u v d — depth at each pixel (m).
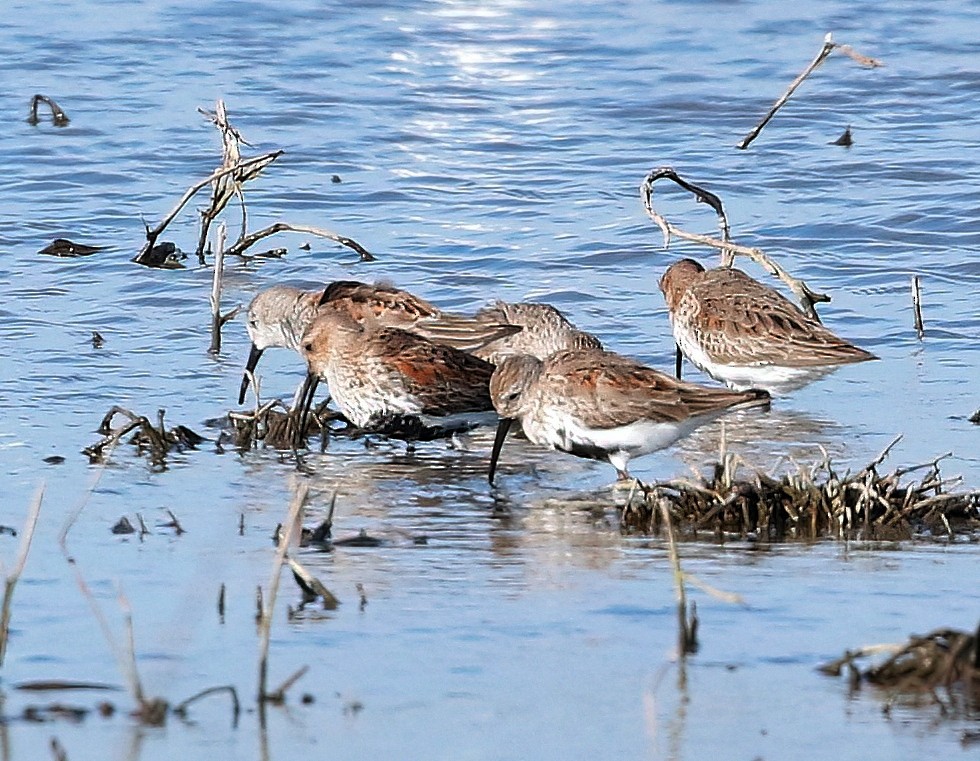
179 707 8.94
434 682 9.33
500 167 24.02
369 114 26.42
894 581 11.03
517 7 32.72
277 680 9.32
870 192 22.66
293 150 24.64
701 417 13.52
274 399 15.36
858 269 19.84
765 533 12.21
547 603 10.60
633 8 32.72
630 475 13.75
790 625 10.20
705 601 10.64
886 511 12.37
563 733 8.70
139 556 11.38
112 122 25.56
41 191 22.66
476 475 13.97
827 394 16.14
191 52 29.47
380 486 13.52
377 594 10.74
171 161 24.00
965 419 15.12
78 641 9.79
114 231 21.23
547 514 12.74
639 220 21.67
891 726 8.79
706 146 25.00
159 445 14.21
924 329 17.86
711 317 16.33
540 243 20.86
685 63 29.20
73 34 30.06
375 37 30.75
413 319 16.61
